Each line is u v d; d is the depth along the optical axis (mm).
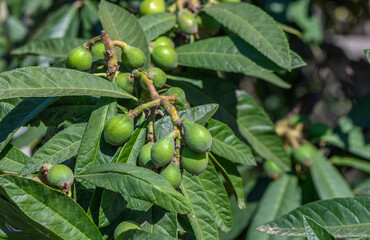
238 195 1501
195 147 1313
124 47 1401
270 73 1670
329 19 2445
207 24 1617
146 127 1368
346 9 2426
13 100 1439
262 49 1515
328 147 2035
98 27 2084
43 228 1326
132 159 1354
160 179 1294
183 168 1335
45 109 1452
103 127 1366
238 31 1541
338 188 1784
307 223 1326
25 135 1665
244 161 1449
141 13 1639
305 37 2191
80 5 2131
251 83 2373
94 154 1358
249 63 1528
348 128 1997
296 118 1966
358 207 1398
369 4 2324
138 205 1340
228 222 1423
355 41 2719
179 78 1579
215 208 1422
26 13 2641
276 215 1781
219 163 1488
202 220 1386
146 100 1401
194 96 1580
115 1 1948
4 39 2779
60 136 1379
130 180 1296
